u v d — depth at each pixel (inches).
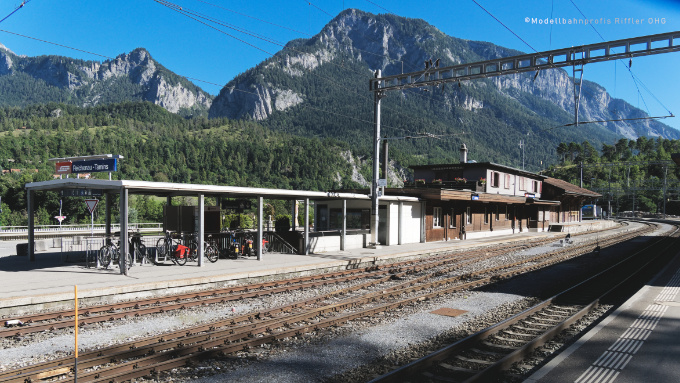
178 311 422.6
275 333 342.6
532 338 336.2
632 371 244.2
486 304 466.3
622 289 551.5
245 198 820.0
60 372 250.7
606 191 3181.6
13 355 293.3
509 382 245.6
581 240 1430.9
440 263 793.6
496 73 722.8
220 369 266.2
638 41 598.9
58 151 6924.2
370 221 1027.9
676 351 277.7
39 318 382.0
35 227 1454.2
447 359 284.4
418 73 831.7
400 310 434.3
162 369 259.6
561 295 492.4
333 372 265.1
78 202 1798.7
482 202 1437.0
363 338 336.2
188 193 714.2
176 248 661.3
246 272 590.2
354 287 543.8
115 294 470.3
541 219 1849.2
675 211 4173.2
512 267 774.5
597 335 311.0
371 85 931.3
